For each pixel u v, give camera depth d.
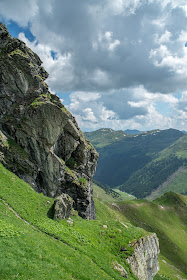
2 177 42.41
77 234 37.34
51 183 59.31
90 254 32.38
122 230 48.50
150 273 54.56
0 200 34.69
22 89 58.88
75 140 66.81
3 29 59.75
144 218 166.00
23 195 41.31
